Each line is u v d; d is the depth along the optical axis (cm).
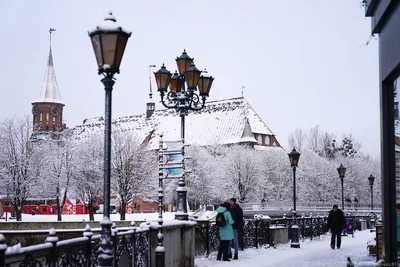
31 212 8119
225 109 11781
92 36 795
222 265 1528
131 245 1074
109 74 792
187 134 11719
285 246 2252
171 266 1336
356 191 9812
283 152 9300
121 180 6356
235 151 8688
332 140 11419
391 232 977
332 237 2152
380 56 1017
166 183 7694
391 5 898
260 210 7606
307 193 8925
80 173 6138
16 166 5403
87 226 870
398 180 948
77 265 814
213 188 8119
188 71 1611
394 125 968
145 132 12469
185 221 1434
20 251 639
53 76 12800
